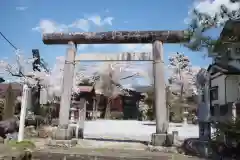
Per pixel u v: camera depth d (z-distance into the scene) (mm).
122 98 51719
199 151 11641
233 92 19219
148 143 14250
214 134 12734
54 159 10000
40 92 22062
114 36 13859
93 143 14336
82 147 13094
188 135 19594
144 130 24719
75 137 15188
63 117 13766
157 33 13414
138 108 48906
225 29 11484
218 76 20391
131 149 12781
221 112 16203
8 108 17688
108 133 21281
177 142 14195
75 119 28078
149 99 43875
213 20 10734
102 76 51344
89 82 49000
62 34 14375
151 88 44250
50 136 15641
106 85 51125
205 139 13031
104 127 27891
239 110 14883
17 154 8633
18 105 18703
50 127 18641
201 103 14469
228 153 10984
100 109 50719
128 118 50250
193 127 27484
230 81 19453
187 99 37656
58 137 13461
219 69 19609
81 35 14180
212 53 11523
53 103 24422
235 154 10789
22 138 12586
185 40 12555
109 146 13547
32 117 18672
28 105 19594
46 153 11125
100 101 51125
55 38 14391
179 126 28750
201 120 13922
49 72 23719
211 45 11141
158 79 13172
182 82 39844
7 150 8938
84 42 14398
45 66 23266
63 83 14086
